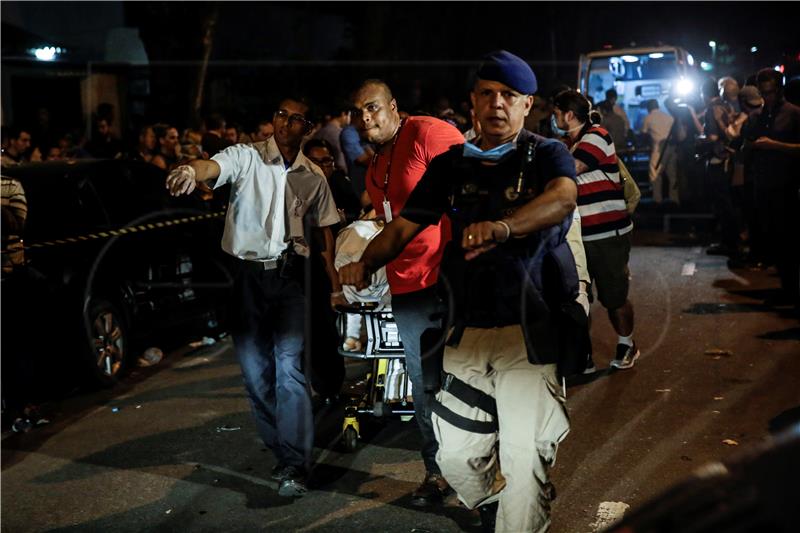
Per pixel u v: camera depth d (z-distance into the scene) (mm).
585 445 5402
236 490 5062
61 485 5238
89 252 7160
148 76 22172
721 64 21969
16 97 18797
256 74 25672
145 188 8062
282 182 4836
